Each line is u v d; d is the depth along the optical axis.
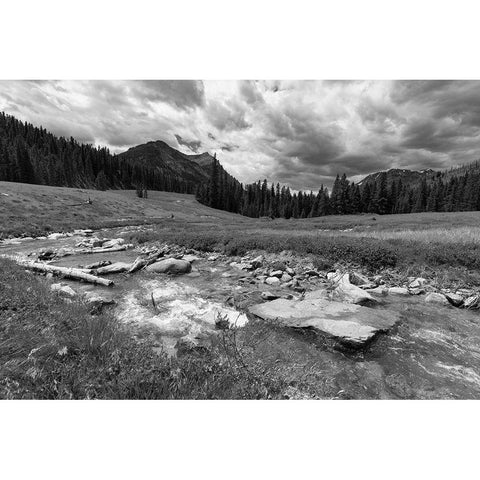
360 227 31.02
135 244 19.09
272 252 13.60
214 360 4.30
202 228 34.41
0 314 5.11
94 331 4.62
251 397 3.65
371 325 6.05
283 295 8.38
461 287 9.19
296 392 4.02
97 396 3.44
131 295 8.45
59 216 50.44
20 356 3.93
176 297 8.30
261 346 5.20
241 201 143.25
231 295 8.38
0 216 39.69
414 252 11.23
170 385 3.58
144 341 5.25
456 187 107.88
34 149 116.19
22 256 14.84
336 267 11.32
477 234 15.81
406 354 5.30
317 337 5.74
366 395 4.21
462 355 5.34
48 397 3.36
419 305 7.80
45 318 5.12
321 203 107.50
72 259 14.20
